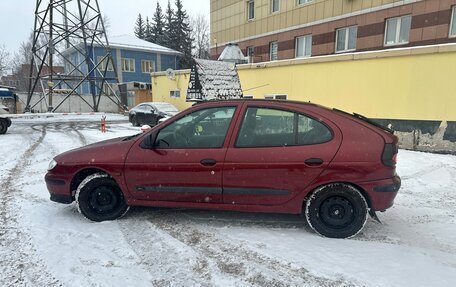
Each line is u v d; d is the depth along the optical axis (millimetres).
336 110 4012
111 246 3607
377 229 4105
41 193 5547
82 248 3551
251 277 3018
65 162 4332
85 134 14438
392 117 10211
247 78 14742
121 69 39688
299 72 12594
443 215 4605
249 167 3875
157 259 3342
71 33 29688
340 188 3770
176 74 19953
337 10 15242
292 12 17438
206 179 3992
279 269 3146
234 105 4086
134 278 2990
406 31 13047
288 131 3904
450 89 9039
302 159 3777
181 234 3938
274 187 3871
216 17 23031
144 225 4195
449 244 3682
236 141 3971
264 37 19297
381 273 3041
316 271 3094
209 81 11664
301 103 4012
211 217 4469
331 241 3744
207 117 4109
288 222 4297
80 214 4566
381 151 3715
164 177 4094
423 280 2916
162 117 17438
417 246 3629
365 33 14227
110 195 4344
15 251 3469
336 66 11406
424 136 9609
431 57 9258
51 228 4066
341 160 3723
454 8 11531
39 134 14484
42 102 32125
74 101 32750
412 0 12500
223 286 2881
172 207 4375
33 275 3029
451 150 9148
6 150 10102
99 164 4234
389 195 3734
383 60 10227
